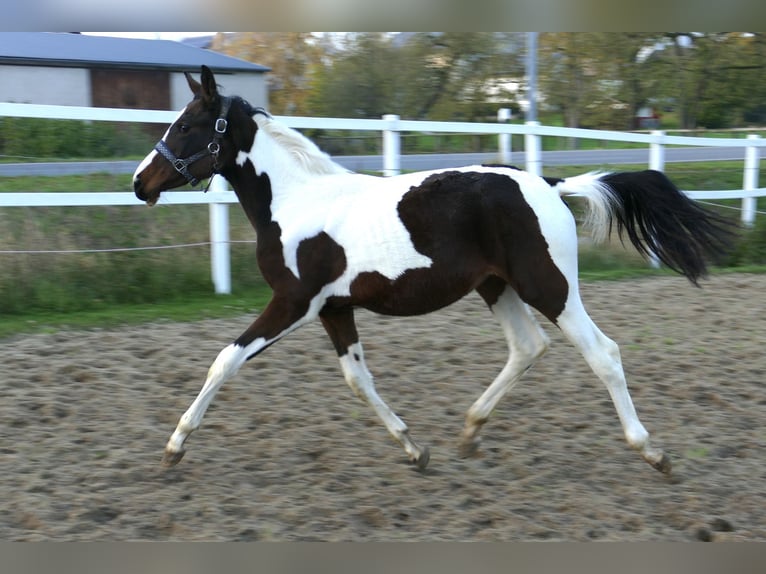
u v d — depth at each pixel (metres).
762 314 7.95
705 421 5.23
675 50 25.23
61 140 9.35
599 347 4.21
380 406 4.47
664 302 8.41
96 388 5.50
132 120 7.23
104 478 4.20
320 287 4.28
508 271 4.23
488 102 27.09
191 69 26.55
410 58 26.59
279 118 7.66
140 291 7.55
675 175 12.65
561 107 27.22
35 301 7.12
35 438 4.69
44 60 23.98
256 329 4.28
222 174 4.53
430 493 4.17
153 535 3.68
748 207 11.01
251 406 5.33
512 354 4.57
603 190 4.44
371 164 11.88
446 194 4.21
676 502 4.10
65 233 7.74
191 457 4.52
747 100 25.34
